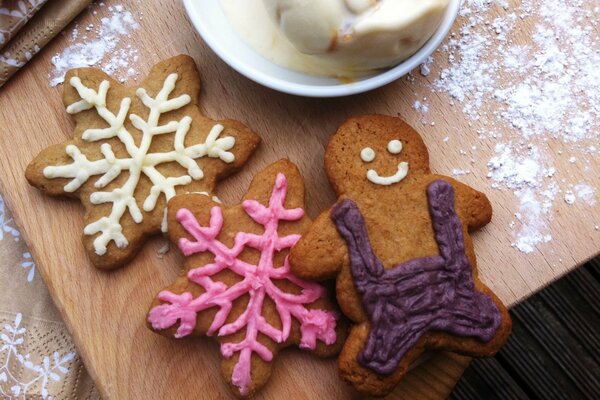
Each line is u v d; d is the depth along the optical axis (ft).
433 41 1.15
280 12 1.12
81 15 1.23
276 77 1.19
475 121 1.22
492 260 1.19
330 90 1.14
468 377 1.47
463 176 1.21
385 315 1.08
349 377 1.09
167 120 1.19
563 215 1.20
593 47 1.24
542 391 1.46
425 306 1.09
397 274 1.09
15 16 1.19
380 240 1.11
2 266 1.31
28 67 1.22
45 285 1.22
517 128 1.22
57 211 1.19
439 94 1.23
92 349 1.16
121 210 1.15
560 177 1.21
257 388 1.13
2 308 1.30
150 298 1.18
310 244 1.10
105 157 1.16
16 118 1.21
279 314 1.13
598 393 1.46
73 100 1.18
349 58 1.13
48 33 1.21
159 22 1.24
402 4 1.08
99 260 1.16
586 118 1.22
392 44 1.10
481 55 1.24
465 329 1.09
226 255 1.12
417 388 1.17
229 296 1.12
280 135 1.22
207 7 1.20
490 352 1.11
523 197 1.20
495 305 1.12
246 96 1.22
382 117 1.17
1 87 1.22
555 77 1.23
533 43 1.24
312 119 1.22
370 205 1.12
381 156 1.14
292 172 1.16
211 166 1.18
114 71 1.23
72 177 1.16
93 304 1.17
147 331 1.17
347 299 1.10
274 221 1.14
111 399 1.15
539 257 1.19
